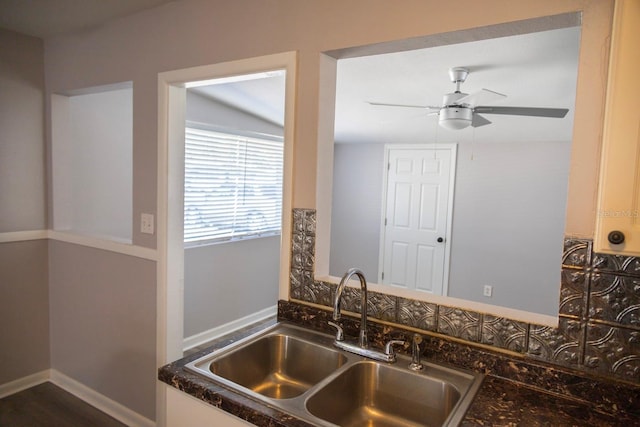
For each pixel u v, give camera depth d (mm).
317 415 1202
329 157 1675
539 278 4559
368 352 1416
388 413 1355
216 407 1193
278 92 3254
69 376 2760
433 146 5086
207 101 3531
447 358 1355
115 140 3119
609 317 1125
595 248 1020
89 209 2979
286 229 1714
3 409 2512
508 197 4684
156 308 2221
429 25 1359
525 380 1231
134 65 2217
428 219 5188
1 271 2605
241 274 4078
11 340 2678
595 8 1107
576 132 1144
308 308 1662
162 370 1311
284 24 1668
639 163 937
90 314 2576
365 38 1481
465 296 5020
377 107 3486
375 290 1537
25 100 2635
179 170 2186
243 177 3996
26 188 2678
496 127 3936
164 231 2150
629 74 931
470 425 1032
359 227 5672
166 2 2025
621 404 1106
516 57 2178
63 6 2098
